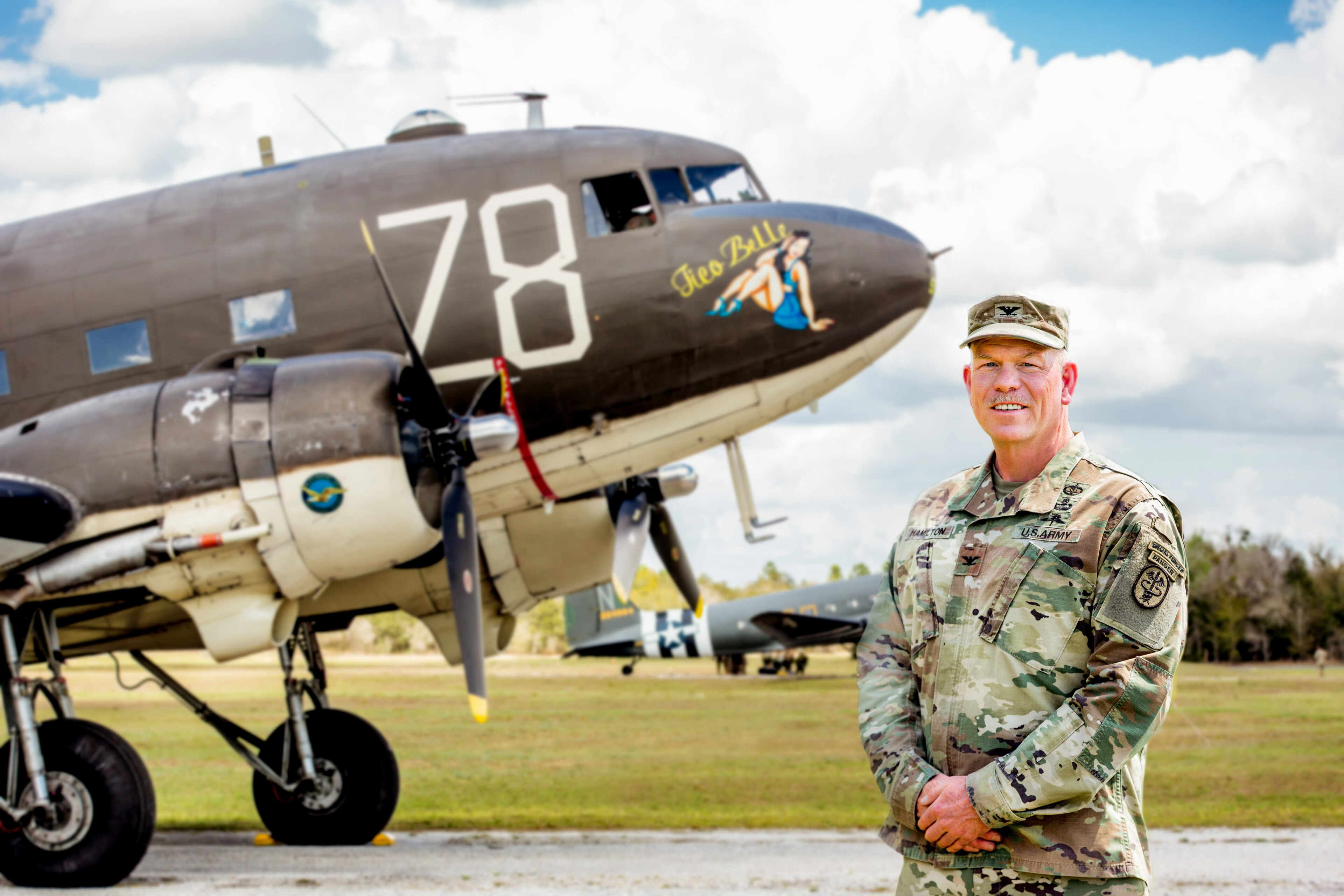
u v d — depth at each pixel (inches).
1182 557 107.7
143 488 282.7
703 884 280.1
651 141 355.3
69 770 285.1
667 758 697.0
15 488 276.7
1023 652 110.7
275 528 284.4
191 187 362.0
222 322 339.3
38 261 350.0
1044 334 114.0
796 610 1475.1
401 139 387.9
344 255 340.2
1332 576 2406.5
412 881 286.8
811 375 346.0
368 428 286.2
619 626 1526.8
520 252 339.0
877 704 121.9
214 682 1803.6
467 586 296.0
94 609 340.8
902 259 341.4
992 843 108.1
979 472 124.6
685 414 345.1
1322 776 546.6
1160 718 103.6
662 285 336.5
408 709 1121.4
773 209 345.1
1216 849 337.4
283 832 373.7
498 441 302.8
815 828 413.1
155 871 308.8
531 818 443.5
